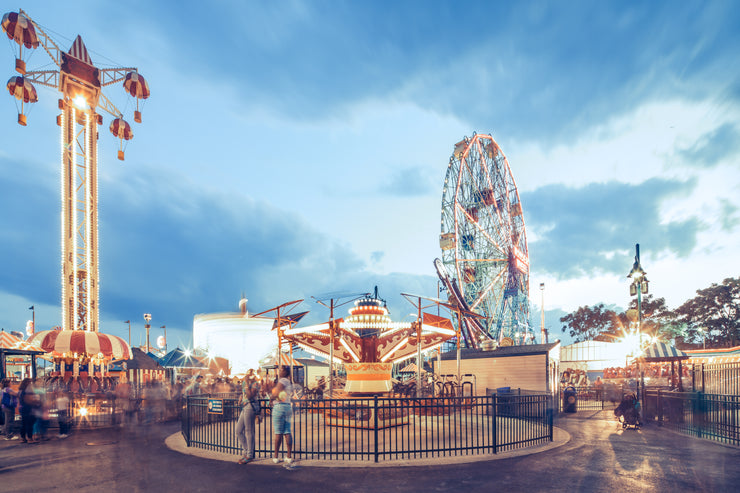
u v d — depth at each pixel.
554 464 8.77
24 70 28.98
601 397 25.28
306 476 7.94
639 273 21.39
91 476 8.08
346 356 15.38
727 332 71.31
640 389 20.81
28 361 25.14
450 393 18.98
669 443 11.30
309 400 9.43
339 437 11.77
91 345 21.75
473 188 47.25
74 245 30.22
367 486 7.29
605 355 40.22
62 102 30.58
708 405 13.14
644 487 7.18
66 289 29.61
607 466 8.62
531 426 11.54
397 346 15.30
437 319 16.92
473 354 24.05
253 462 9.04
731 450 10.39
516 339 48.38
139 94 34.03
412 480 7.63
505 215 50.97
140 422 16.61
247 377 16.55
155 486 7.37
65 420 13.28
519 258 50.56
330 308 14.81
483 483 7.43
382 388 14.52
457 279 41.38
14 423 14.41
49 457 9.87
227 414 11.90
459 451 9.96
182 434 12.59
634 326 24.48
